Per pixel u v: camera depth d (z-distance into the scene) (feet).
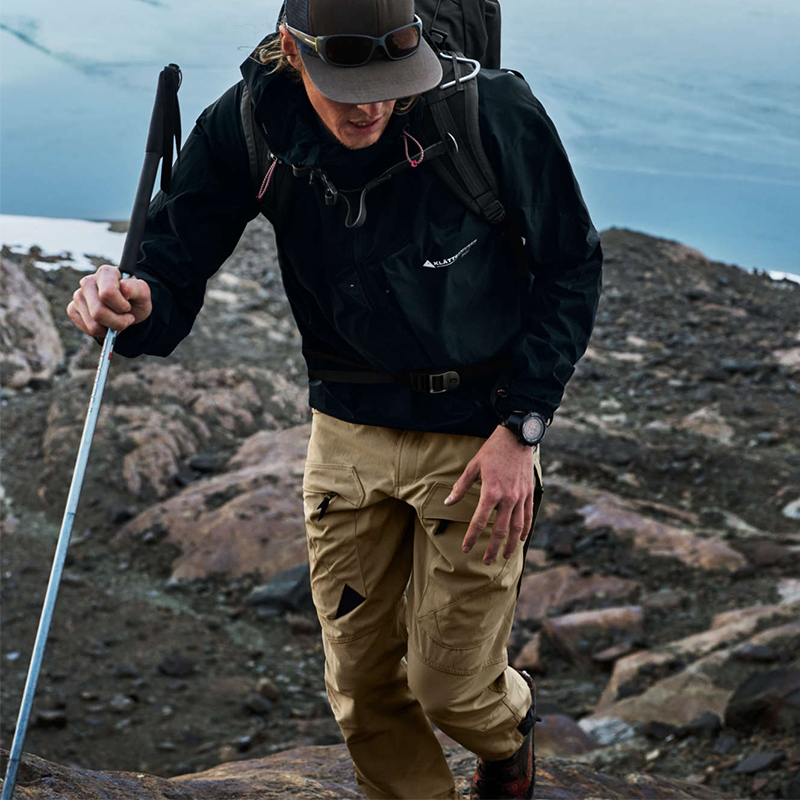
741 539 26.68
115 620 23.66
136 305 5.98
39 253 49.52
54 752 18.52
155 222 6.79
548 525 27.78
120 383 35.58
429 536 6.81
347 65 5.69
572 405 39.01
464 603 6.77
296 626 23.67
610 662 21.39
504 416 6.45
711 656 19.49
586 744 17.61
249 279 51.42
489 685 7.27
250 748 18.97
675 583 24.71
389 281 6.29
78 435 32.22
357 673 7.35
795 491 30.27
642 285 55.52
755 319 50.70
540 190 6.27
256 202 6.70
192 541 26.86
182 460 32.14
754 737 16.85
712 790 11.48
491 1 6.57
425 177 6.17
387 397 6.81
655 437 35.47
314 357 7.12
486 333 6.59
